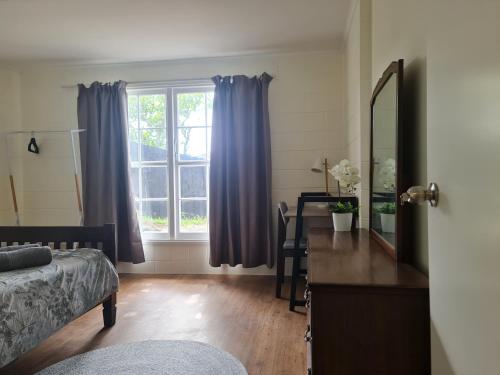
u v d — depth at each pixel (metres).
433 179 0.94
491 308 0.64
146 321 2.69
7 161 4.03
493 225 0.63
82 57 3.78
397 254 1.41
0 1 2.58
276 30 3.18
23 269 2.04
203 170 3.97
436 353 0.93
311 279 1.14
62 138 4.10
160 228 4.05
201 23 3.01
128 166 3.87
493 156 0.63
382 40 2.05
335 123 3.69
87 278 2.31
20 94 4.16
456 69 0.78
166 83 3.92
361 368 1.09
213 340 2.36
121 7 2.70
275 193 3.79
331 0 2.65
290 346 2.26
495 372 0.62
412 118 1.45
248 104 3.73
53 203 4.13
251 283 3.59
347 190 2.72
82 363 2.07
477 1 0.68
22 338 1.72
